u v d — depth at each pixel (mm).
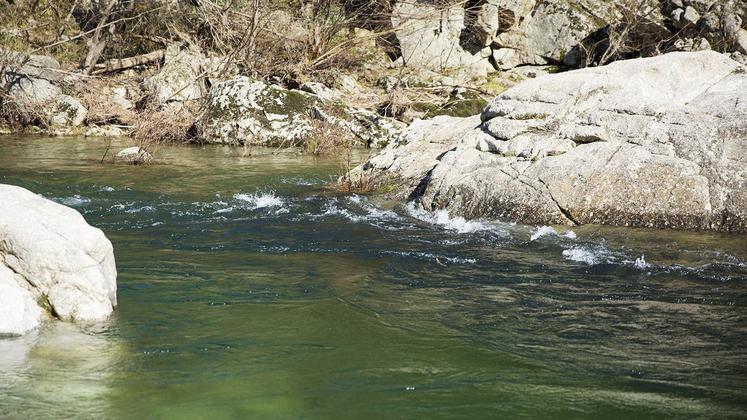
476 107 19453
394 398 4605
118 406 4430
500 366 5098
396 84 20328
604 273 7398
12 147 16031
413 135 12406
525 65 22547
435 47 22344
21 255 5691
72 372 4852
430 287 6902
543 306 6387
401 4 22500
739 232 8742
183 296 6434
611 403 4559
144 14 21531
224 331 5637
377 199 11031
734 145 9086
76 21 22781
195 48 20766
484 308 6316
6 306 5453
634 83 9992
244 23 21156
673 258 7879
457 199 9852
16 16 22109
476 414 4410
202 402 4512
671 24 20875
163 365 5000
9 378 4723
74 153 15414
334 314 6078
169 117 18250
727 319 6082
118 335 5477
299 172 13789
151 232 8992
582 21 21859
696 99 9742
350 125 17891
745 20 19797
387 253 8109
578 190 9312
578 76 10297
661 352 5367
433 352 5332
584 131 9703
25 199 6000
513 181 9648
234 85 18297
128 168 13828
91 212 10078
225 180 12797
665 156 9258
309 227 9344
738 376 4953
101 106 19250
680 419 4363
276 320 5902
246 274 7195
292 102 18250
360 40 21375
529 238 8719
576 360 5215
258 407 4465
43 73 19297
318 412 4418
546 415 4410
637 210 9094
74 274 5715
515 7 21812
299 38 21500
